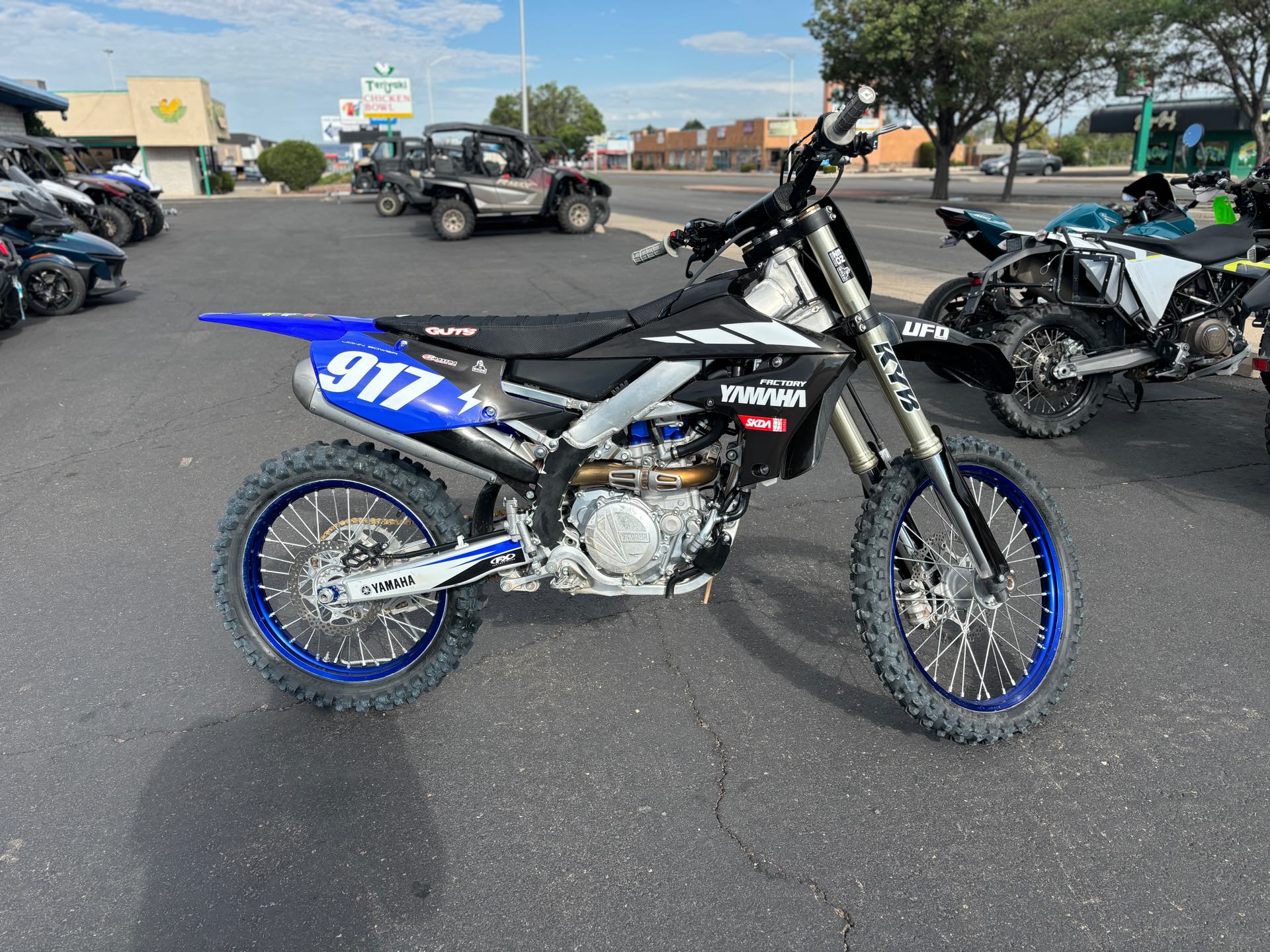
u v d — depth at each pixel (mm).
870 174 62062
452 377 2734
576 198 20047
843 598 3801
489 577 2910
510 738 2953
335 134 83312
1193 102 36719
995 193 33844
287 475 2875
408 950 2170
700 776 2756
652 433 2764
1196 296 5656
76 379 7578
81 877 2404
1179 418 6102
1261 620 3553
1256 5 21078
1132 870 2361
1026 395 5797
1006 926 2201
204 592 3936
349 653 3422
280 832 2561
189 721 3061
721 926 2219
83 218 17031
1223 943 2135
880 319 2725
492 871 2410
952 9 26656
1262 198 5758
